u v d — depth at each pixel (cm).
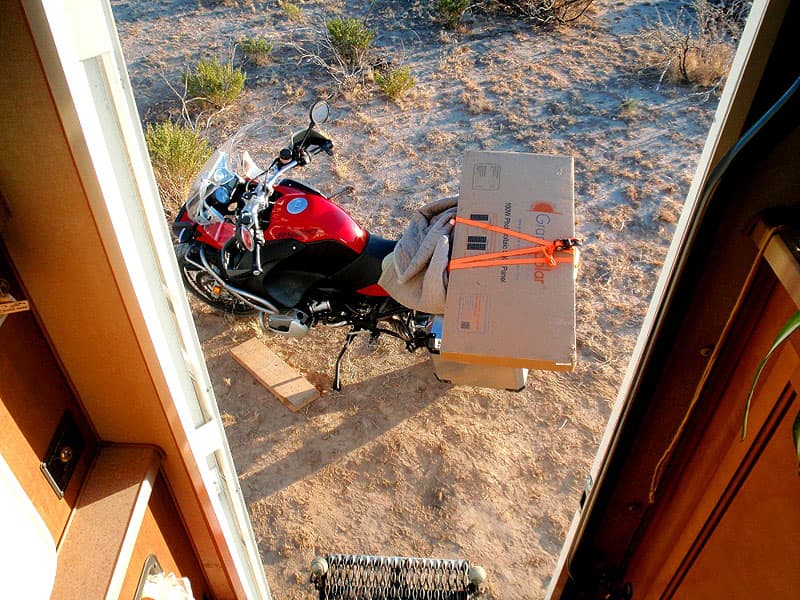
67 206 112
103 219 113
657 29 638
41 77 97
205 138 496
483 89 580
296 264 325
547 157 253
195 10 732
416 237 275
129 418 148
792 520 99
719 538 123
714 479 125
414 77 601
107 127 117
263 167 509
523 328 214
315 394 361
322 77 609
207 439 175
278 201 325
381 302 321
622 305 405
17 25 93
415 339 321
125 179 125
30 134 103
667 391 128
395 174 497
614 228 450
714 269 109
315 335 396
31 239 116
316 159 514
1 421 119
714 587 125
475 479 328
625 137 521
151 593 157
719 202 101
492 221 236
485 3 700
